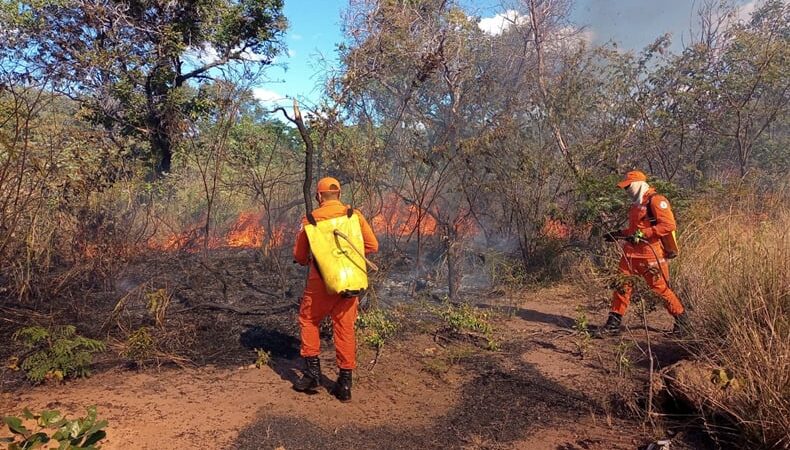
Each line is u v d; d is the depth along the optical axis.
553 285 7.94
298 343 5.52
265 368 4.86
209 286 7.24
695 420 3.94
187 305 6.47
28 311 5.57
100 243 6.84
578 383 4.75
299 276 7.85
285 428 3.79
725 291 4.98
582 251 8.27
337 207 4.29
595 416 4.17
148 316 5.96
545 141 8.53
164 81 11.20
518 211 8.25
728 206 8.04
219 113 7.30
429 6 7.82
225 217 9.06
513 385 4.70
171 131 8.60
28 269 5.75
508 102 8.32
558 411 4.25
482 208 8.34
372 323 5.62
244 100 7.30
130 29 10.57
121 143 8.65
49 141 6.29
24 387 4.24
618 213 7.66
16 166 5.47
